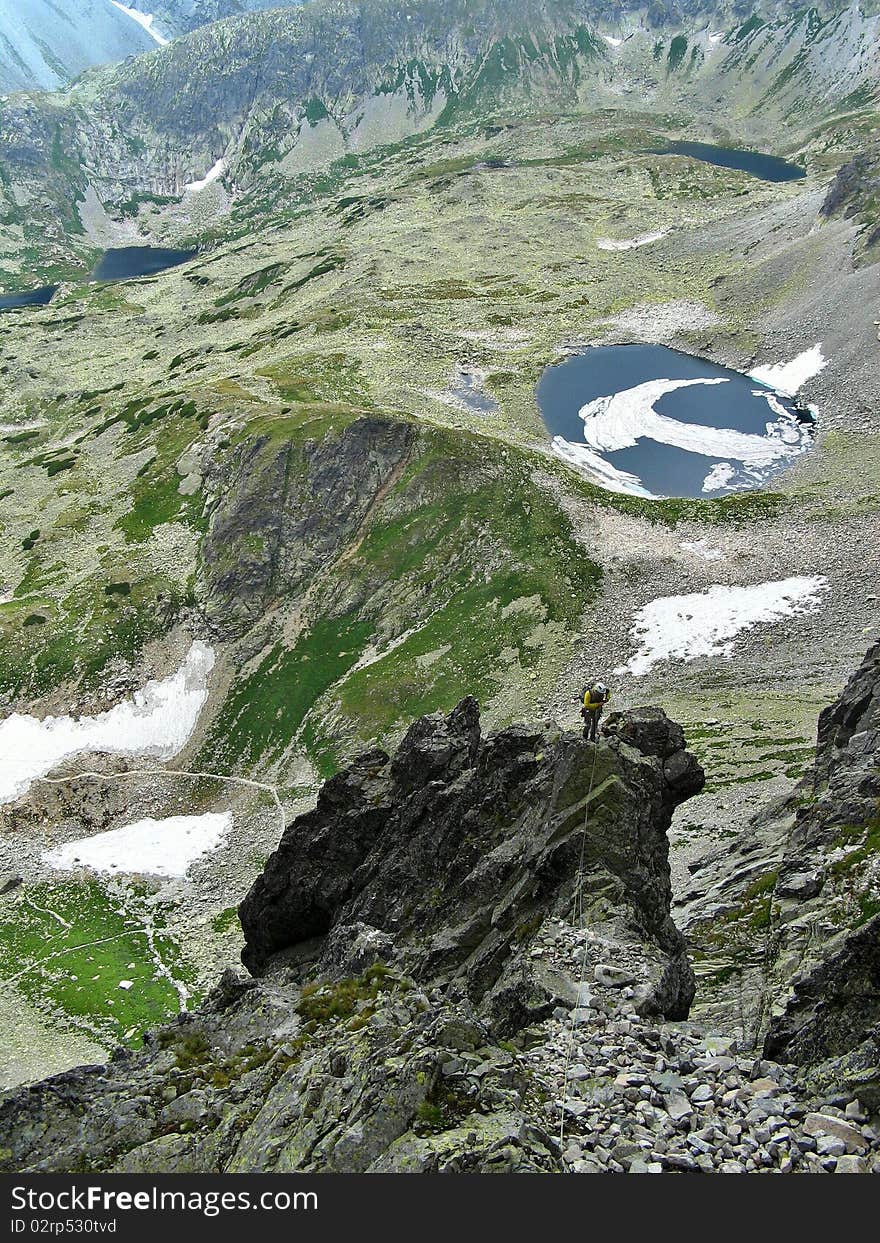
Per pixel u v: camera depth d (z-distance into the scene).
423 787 42.62
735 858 48.22
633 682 100.62
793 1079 19.20
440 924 34.59
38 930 88.31
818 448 149.62
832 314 184.75
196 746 110.94
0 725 113.19
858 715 49.81
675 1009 24.69
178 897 91.44
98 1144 22.00
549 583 118.00
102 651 119.31
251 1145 19.67
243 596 125.62
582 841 32.03
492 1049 20.20
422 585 123.62
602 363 193.12
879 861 30.36
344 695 111.19
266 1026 27.17
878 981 20.67
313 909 43.16
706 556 119.81
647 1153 16.69
